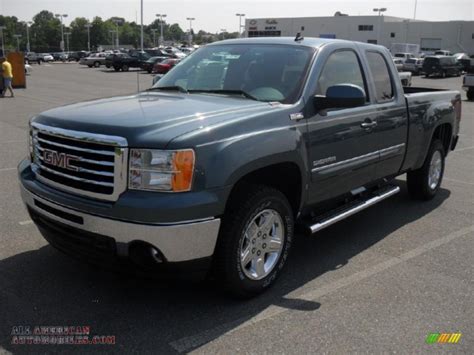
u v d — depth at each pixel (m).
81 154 3.56
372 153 5.22
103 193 3.45
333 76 4.80
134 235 3.33
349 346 3.44
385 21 79.12
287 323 3.71
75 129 3.58
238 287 3.87
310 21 83.25
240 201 3.75
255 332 3.58
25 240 5.16
